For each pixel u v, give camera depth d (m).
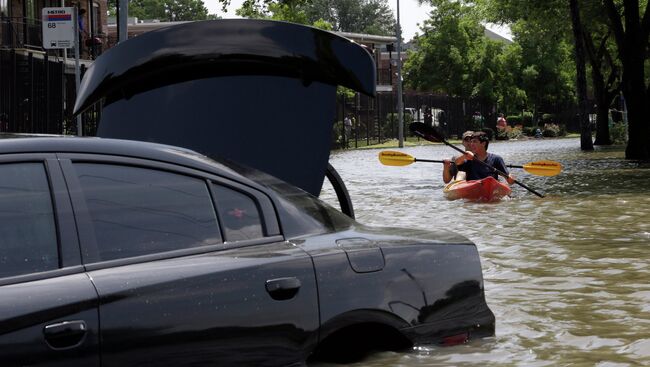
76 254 4.04
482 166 18.11
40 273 3.94
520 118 84.31
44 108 25.62
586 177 23.00
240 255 4.38
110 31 68.94
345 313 4.53
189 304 4.12
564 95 85.00
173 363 4.07
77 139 4.30
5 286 3.85
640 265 9.21
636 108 33.09
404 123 69.31
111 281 4.02
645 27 33.09
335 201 17.19
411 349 4.80
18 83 25.16
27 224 4.00
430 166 31.58
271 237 4.57
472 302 5.05
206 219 4.42
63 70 26.86
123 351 3.96
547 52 83.19
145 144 4.47
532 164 19.70
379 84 79.00
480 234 12.02
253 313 4.27
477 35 76.56
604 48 51.44
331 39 6.89
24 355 3.74
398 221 14.07
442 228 12.89
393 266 4.77
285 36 6.91
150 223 4.27
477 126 75.56
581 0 44.97
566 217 13.81
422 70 76.19
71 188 4.16
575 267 9.18
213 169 4.57
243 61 6.94
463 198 17.36
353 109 63.91
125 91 6.99
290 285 4.38
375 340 4.86
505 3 47.12
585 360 5.59
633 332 6.38
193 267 4.21
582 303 7.42
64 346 3.82
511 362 5.30
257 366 4.28
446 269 4.97
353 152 50.34
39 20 38.06
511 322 6.72
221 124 6.84
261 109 6.89
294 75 6.91
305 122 6.86
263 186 4.70
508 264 9.45
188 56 6.87
